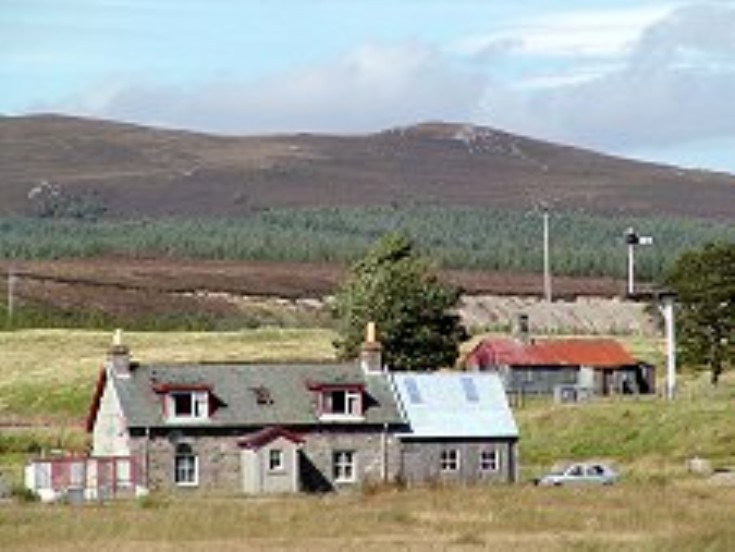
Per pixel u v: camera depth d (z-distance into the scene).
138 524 140.12
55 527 138.50
